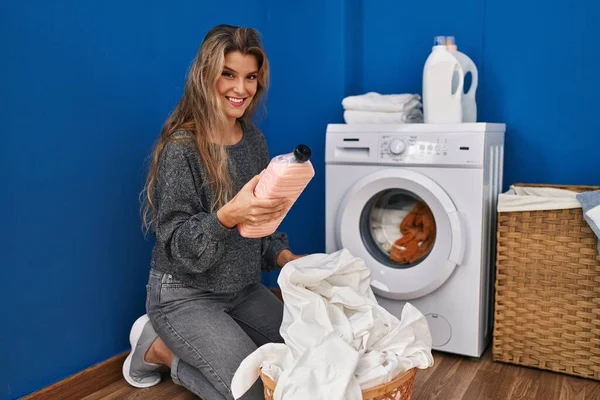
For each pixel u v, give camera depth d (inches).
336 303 51.5
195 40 81.4
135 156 72.5
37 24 59.4
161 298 60.2
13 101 57.6
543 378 70.7
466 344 74.8
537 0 83.4
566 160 84.0
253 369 48.1
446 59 77.7
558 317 70.9
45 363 63.1
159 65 75.2
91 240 67.5
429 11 91.7
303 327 47.9
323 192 99.7
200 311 59.1
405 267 78.7
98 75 66.7
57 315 64.0
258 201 46.5
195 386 59.9
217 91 58.6
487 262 76.9
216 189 58.5
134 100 71.8
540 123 85.3
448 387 67.8
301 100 99.3
